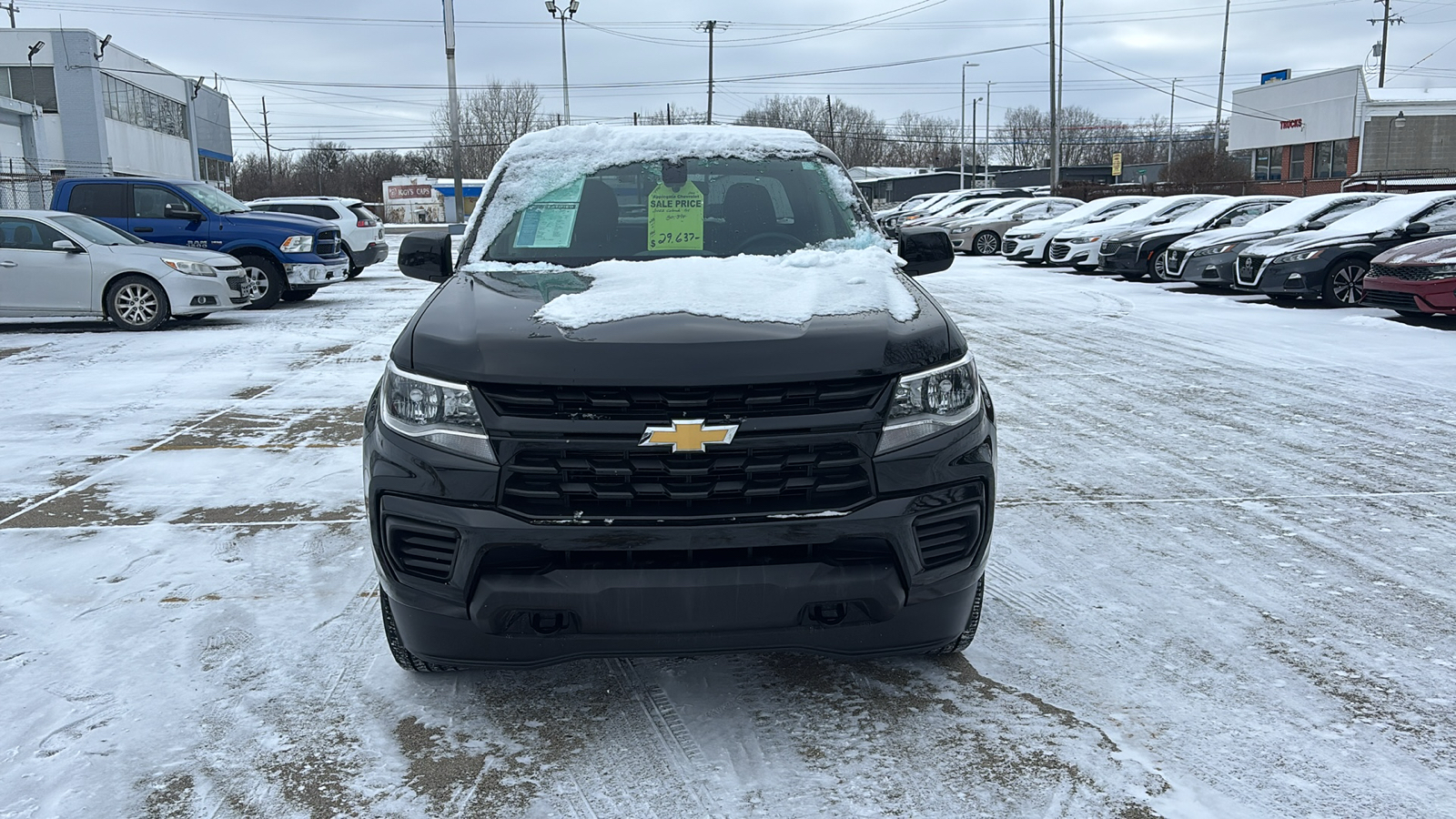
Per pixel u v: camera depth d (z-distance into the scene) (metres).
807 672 3.14
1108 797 2.45
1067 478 5.21
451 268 3.93
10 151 37.84
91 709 2.94
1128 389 7.50
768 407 2.45
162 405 7.23
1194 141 75.56
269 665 3.21
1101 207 20.56
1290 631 3.38
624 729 2.81
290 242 13.63
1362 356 8.71
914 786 2.51
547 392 2.45
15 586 3.87
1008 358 8.95
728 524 2.40
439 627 2.59
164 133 50.69
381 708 2.93
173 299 11.29
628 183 3.96
